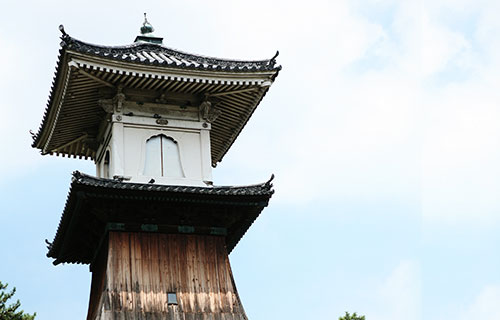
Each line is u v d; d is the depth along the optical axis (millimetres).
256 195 33375
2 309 38781
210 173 34719
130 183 31953
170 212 33344
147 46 36656
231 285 32906
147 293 31578
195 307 31875
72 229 34250
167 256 32688
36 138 38156
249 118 37594
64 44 31875
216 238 33844
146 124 34594
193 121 35406
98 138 37156
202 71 34062
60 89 33906
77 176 31125
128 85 34375
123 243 32375
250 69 34469
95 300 33781
